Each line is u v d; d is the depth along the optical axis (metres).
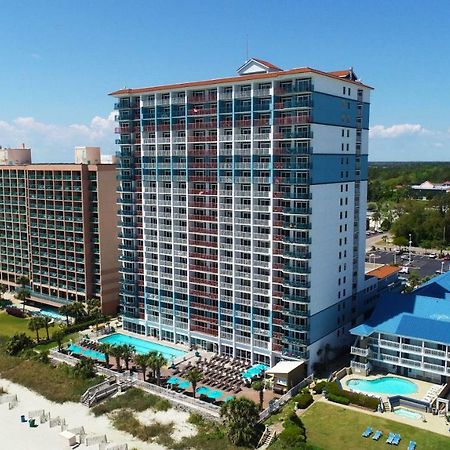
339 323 101.06
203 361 98.50
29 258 144.62
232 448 70.25
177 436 74.88
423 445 68.56
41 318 113.75
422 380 88.25
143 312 115.69
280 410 79.81
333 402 82.06
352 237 103.31
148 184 109.50
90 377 93.88
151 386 88.00
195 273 104.62
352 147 99.81
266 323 95.06
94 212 128.62
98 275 129.75
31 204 140.50
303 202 88.44
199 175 101.31
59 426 79.06
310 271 89.44
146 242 111.56
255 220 94.31
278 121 89.62
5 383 95.62
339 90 93.69
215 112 97.38
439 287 113.06
